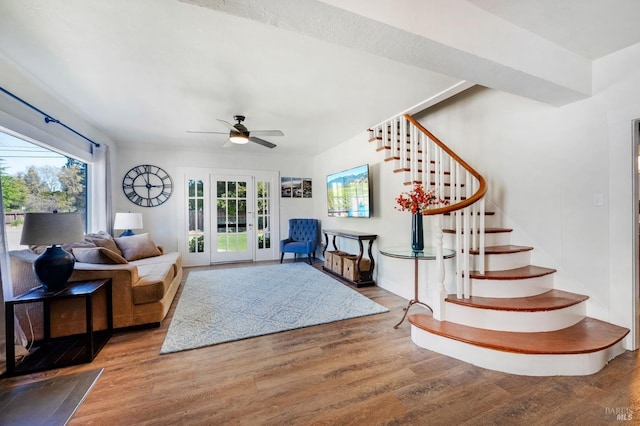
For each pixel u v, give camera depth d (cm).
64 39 203
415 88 290
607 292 235
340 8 132
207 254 582
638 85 213
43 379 190
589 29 195
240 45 212
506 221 311
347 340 248
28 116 259
